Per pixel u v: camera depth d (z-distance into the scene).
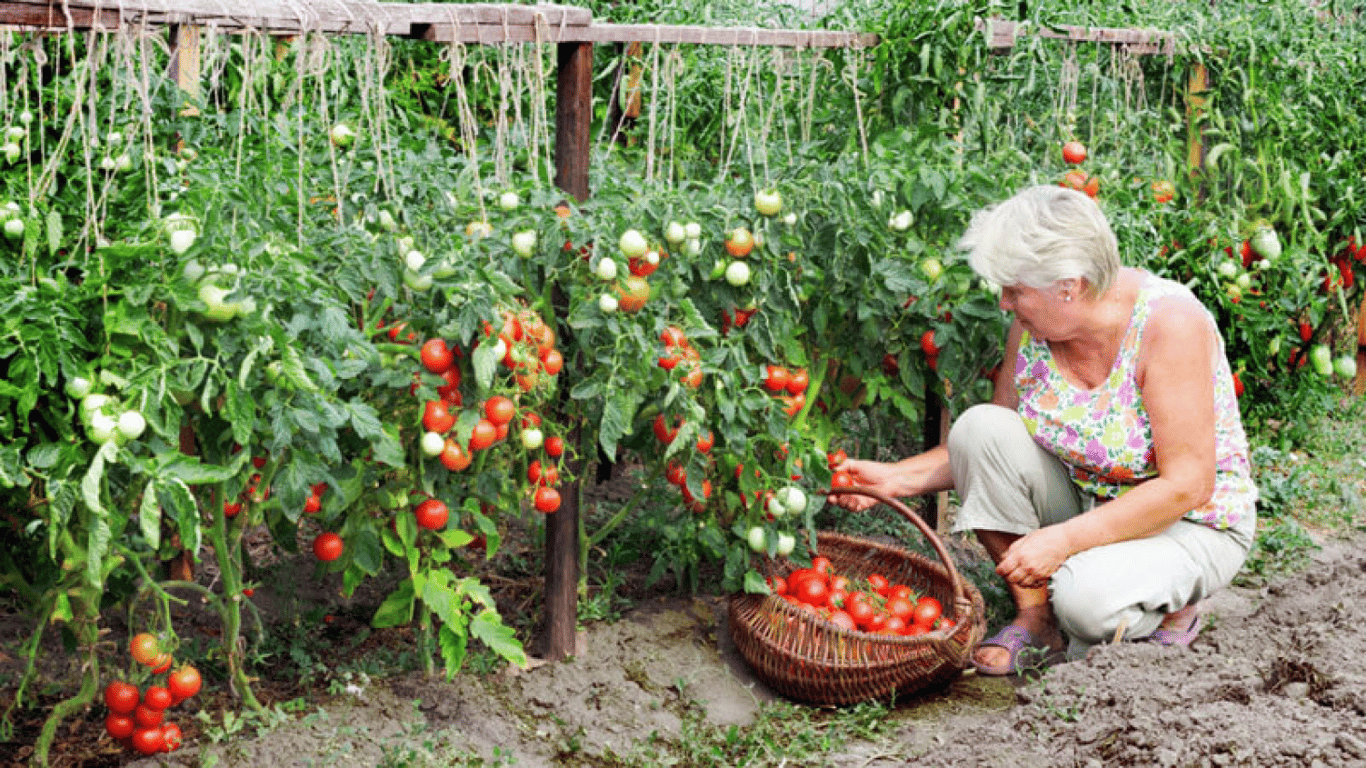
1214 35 4.72
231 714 2.78
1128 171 4.57
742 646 3.19
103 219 2.55
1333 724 2.54
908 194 3.35
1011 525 3.32
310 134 3.16
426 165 3.09
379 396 2.74
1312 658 2.85
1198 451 3.01
